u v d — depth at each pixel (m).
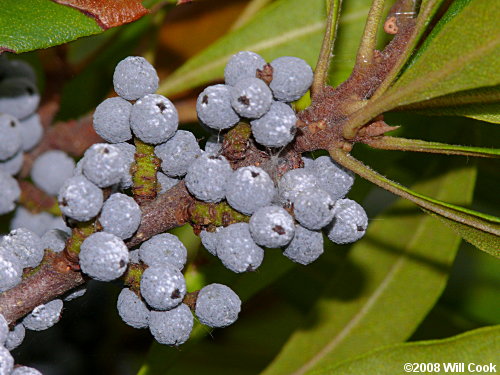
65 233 0.12
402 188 0.11
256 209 0.11
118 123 0.11
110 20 0.12
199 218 0.11
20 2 0.12
